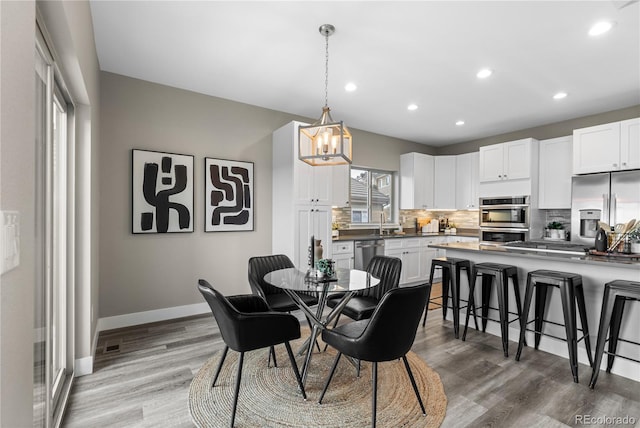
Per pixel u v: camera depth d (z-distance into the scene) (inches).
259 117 166.4
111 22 94.8
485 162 205.0
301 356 105.2
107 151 127.3
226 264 155.9
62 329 87.4
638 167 145.6
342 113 176.9
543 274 100.8
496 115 179.0
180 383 89.0
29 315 36.0
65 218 87.4
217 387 86.7
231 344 75.2
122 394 83.6
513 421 73.7
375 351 69.3
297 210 155.9
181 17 92.4
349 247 183.2
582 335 103.7
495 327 127.8
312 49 109.6
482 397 83.1
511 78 131.4
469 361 103.6
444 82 135.5
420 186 230.1
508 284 123.5
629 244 105.9
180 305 143.7
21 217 32.9
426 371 96.3
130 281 132.4
